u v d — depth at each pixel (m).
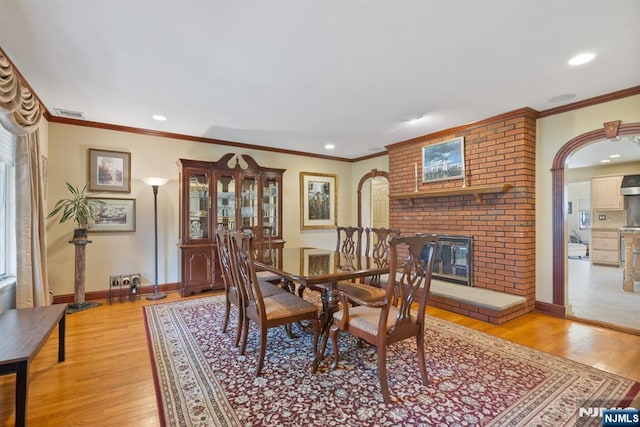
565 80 2.82
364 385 2.07
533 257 3.67
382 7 1.83
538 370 2.27
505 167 3.73
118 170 4.25
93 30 2.04
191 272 4.39
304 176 6.08
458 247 4.29
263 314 2.20
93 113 3.70
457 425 1.68
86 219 3.82
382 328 1.89
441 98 3.25
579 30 2.06
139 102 3.35
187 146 4.78
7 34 2.07
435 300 3.85
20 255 2.82
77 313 3.57
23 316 2.20
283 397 1.93
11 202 2.95
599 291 4.71
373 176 6.28
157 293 4.24
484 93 3.12
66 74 2.67
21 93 2.47
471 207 4.11
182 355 2.51
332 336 2.32
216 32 2.08
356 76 2.74
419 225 4.82
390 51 2.33
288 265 2.78
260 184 5.11
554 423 1.70
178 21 1.95
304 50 2.31
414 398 1.92
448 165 4.37
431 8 1.84
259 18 1.93
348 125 4.20
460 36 2.13
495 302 3.35
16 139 2.84
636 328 3.09
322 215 6.32
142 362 2.39
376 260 3.12
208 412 1.78
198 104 3.41
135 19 1.93
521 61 2.48
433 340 2.83
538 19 1.94
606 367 2.32
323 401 1.89
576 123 3.39
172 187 4.63
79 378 2.15
